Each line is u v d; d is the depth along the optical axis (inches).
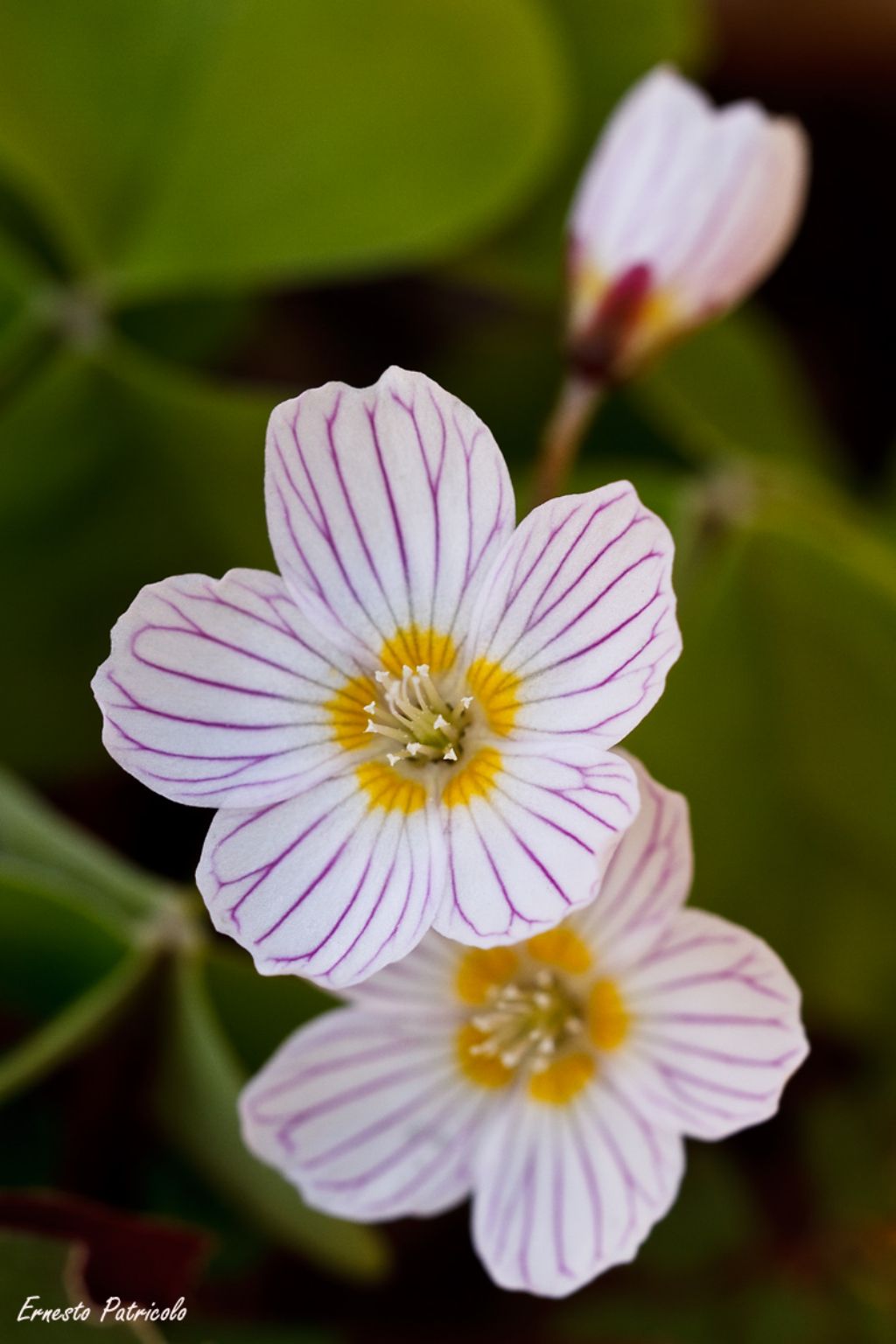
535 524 5.4
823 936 7.0
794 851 6.9
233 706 5.5
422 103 6.8
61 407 6.6
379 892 5.5
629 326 6.4
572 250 6.5
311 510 5.5
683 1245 6.6
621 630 5.4
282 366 7.6
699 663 6.6
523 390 7.4
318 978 5.4
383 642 5.6
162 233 6.8
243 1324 6.3
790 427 7.4
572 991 5.8
